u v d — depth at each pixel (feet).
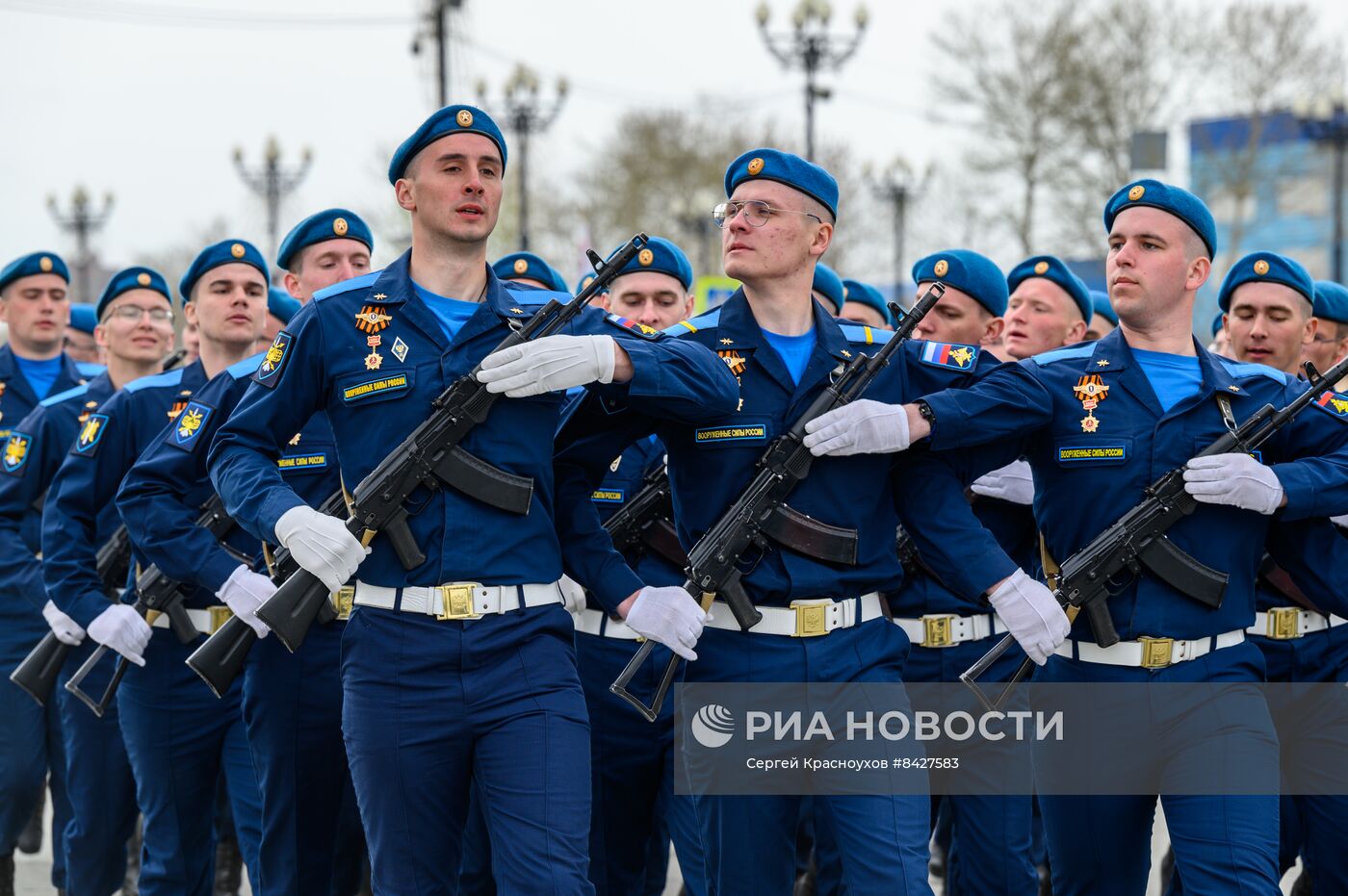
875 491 32.76
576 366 30.12
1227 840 32.04
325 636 37.17
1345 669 38.50
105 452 41.11
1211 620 33.45
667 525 39.42
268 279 43.14
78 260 218.18
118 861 42.88
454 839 30.81
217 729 39.65
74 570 40.52
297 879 37.68
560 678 30.53
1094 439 34.17
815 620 31.94
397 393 30.60
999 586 32.81
